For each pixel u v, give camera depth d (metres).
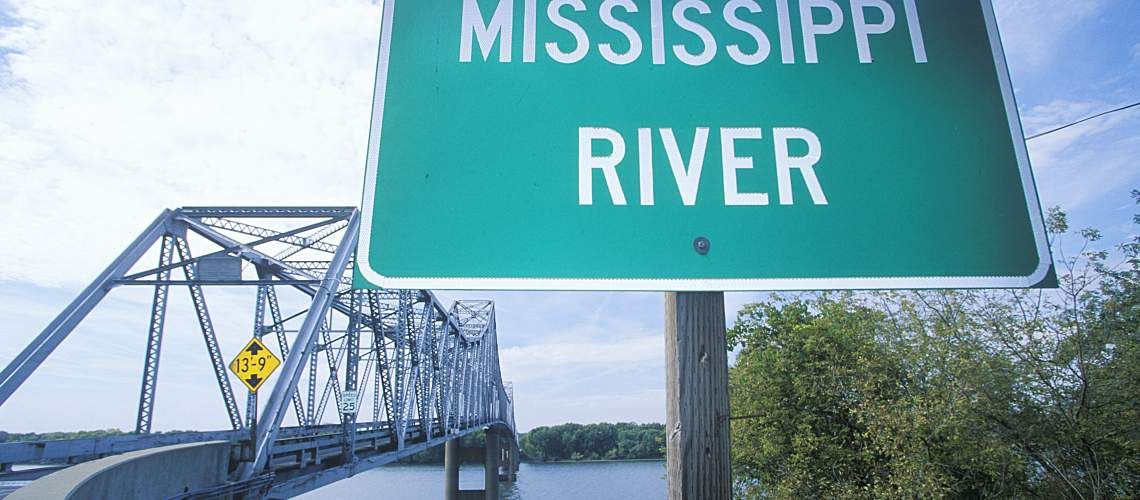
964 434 12.28
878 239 2.49
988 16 2.81
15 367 12.80
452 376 36.03
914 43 2.75
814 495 16.59
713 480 2.37
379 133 2.59
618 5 2.80
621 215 2.50
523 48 2.73
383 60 2.70
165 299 15.59
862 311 15.17
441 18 2.77
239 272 15.33
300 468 13.45
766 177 2.55
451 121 2.61
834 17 2.78
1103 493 11.54
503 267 2.44
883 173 2.57
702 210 2.51
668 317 2.59
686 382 2.43
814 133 2.61
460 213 2.49
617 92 2.66
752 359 19.92
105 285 14.77
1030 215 2.54
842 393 16.14
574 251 2.46
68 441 10.31
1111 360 11.45
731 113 2.63
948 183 2.57
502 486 88.00
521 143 2.59
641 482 91.88
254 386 10.70
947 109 2.66
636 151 2.58
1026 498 12.76
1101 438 11.34
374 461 18.33
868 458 14.76
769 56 2.71
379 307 20.84
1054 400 11.93
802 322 19.06
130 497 5.94
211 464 8.62
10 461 8.90
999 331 12.05
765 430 18.03
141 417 14.32
